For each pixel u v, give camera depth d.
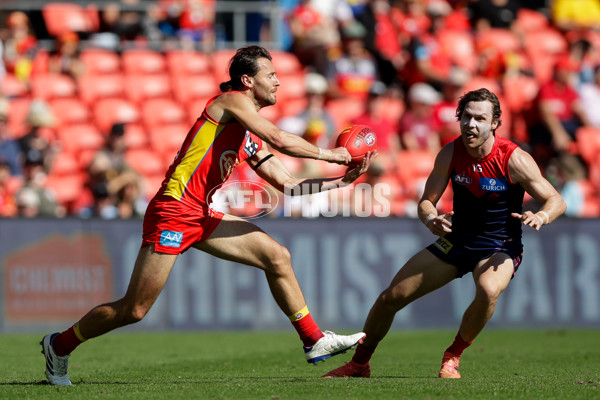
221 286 36.31
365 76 50.94
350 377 20.44
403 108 49.91
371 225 37.06
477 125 18.92
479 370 22.94
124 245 35.72
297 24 52.56
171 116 48.88
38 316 35.00
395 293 19.70
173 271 36.00
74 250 35.31
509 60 53.81
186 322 36.06
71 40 49.62
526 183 19.27
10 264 34.78
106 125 47.72
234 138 18.52
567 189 46.22
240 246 18.80
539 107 49.34
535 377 20.61
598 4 59.94
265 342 32.25
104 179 40.78
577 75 52.78
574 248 38.28
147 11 52.03
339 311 36.72
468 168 19.56
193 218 18.31
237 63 18.64
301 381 19.30
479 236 19.59
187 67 50.94
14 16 49.28
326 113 47.34
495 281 18.95
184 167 18.28
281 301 19.33
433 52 52.34
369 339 20.31
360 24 52.06
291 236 36.41
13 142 42.69
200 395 16.81
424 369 23.36
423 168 46.34
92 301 35.41
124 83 49.44
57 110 47.41
